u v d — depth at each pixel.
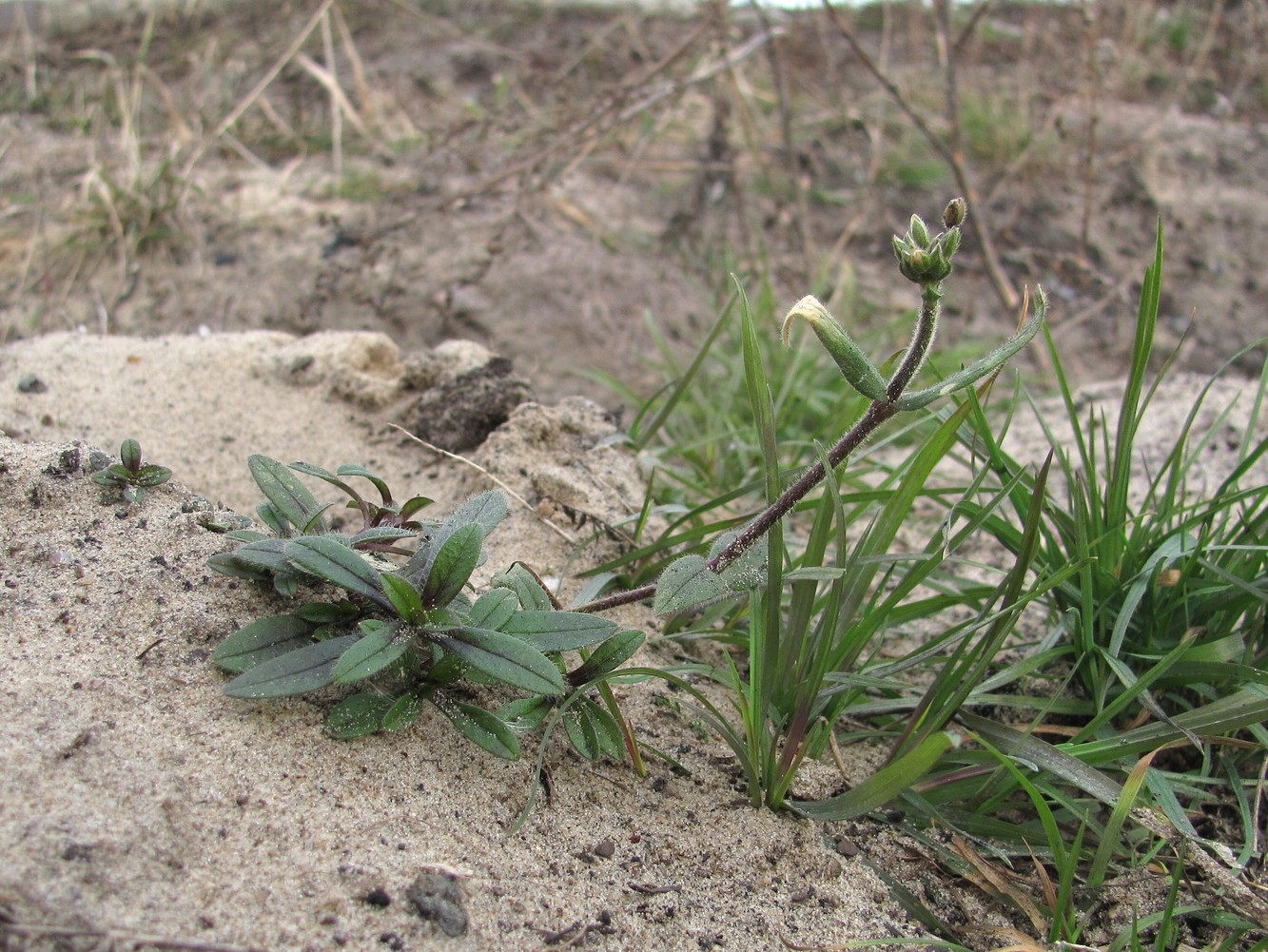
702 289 0.58
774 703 0.27
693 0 0.78
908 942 0.22
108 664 0.23
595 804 0.24
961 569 0.37
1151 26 0.81
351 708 0.23
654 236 0.60
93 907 0.19
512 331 0.53
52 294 0.52
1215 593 0.28
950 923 0.24
